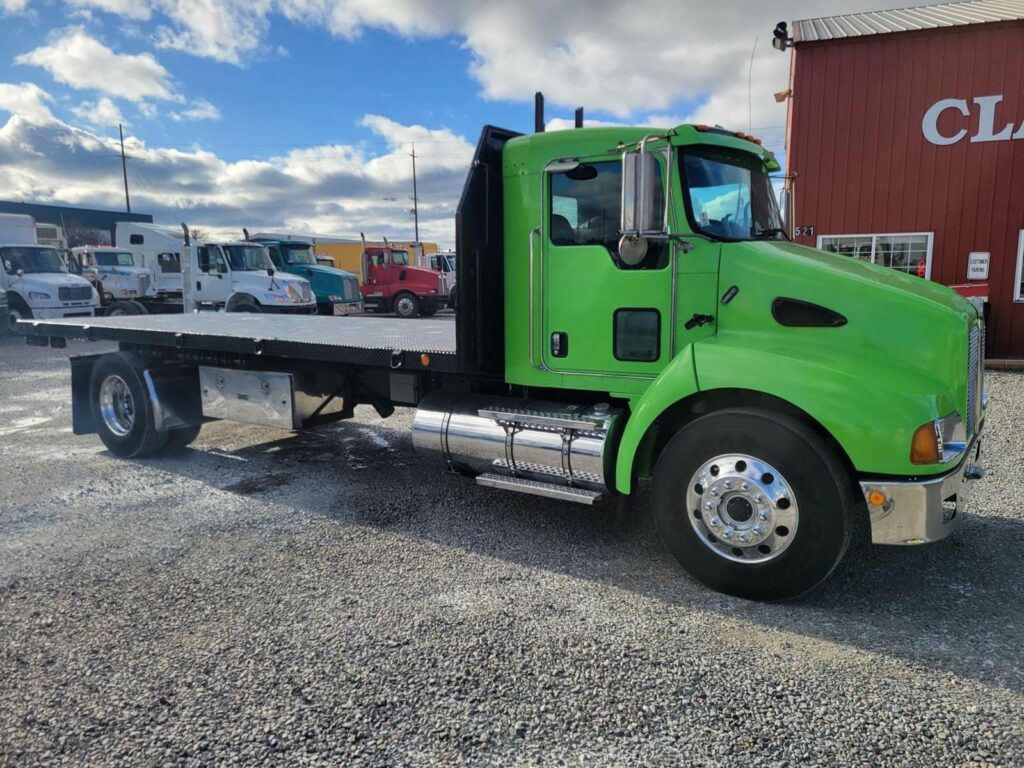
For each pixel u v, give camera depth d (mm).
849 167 11969
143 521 4699
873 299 3451
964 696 2697
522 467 4316
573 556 4129
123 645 3109
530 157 4215
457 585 3723
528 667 2920
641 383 4031
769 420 3385
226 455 6551
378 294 25281
